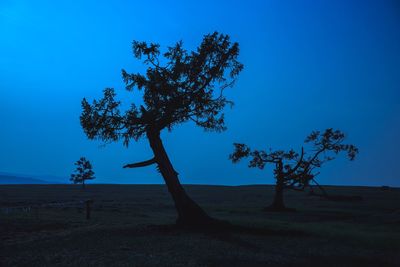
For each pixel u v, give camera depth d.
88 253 16.77
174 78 26.62
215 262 14.98
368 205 60.62
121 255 16.28
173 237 21.48
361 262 16.00
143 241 20.02
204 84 27.09
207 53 26.73
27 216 32.97
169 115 26.73
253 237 22.30
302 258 16.33
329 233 25.16
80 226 27.55
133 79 26.70
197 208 25.92
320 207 57.31
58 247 18.39
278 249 18.45
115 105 26.73
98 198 72.69
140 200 68.75
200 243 19.48
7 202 55.00
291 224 31.08
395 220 37.62
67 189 114.69
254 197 84.38
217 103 28.11
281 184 52.16
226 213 45.03
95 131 26.62
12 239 21.70
